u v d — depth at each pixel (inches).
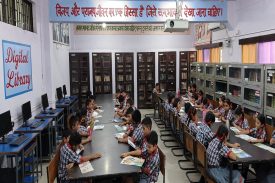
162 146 249.3
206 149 145.2
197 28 410.9
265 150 145.5
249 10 247.6
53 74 296.8
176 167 201.8
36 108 245.0
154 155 132.3
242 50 265.4
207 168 142.3
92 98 287.0
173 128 243.9
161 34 429.4
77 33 416.5
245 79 222.2
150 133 137.9
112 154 142.3
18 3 215.5
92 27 418.3
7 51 183.2
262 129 173.3
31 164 176.4
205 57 386.9
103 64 411.2
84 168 124.4
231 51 290.5
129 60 417.4
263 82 195.2
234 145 150.8
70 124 176.9
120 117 233.6
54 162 128.2
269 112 188.5
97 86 412.5
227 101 227.6
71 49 416.5
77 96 390.0
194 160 162.9
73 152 130.9
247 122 194.9
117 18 241.4
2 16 185.0
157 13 244.1
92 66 407.2
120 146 155.6
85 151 146.9
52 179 122.9
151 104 428.8
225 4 254.8
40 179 184.2
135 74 418.6
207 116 167.3
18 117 200.7
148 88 425.1
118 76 416.8
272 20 211.5
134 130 165.2
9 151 144.6
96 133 183.3
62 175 130.2
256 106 205.2
